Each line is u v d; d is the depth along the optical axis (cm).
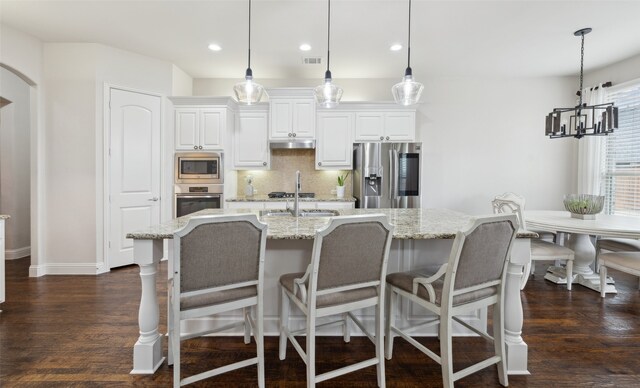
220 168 402
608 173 409
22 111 428
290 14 284
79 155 352
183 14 286
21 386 165
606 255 284
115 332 221
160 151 397
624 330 228
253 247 156
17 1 266
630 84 377
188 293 145
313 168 468
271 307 217
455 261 151
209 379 174
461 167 466
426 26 305
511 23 298
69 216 353
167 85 400
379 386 165
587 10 275
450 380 155
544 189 464
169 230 179
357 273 156
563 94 454
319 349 204
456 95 461
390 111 427
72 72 348
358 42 340
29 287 311
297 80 461
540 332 225
